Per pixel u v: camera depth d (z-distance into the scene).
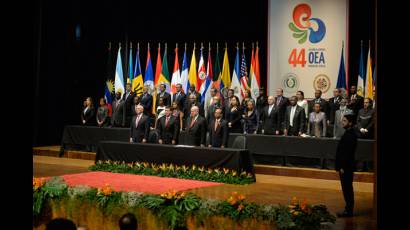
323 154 11.90
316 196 9.17
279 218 6.03
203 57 17.33
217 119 11.97
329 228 6.51
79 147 15.63
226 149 10.91
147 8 17.67
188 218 6.63
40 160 14.77
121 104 15.52
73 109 17.84
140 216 6.93
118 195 7.23
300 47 14.99
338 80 14.52
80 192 7.41
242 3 16.69
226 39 17.12
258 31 16.67
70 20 17.48
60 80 17.45
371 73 14.13
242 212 6.31
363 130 11.84
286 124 12.84
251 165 11.10
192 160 11.25
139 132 12.98
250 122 13.54
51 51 17.08
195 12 17.17
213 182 10.70
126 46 17.47
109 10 17.91
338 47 14.69
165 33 17.70
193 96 14.62
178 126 12.59
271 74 15.31
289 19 15.11
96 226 7.29
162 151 11.66
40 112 17.03
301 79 14.99
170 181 10.66
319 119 12.41
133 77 16.89
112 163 12.33
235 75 15.75
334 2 14.68
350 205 7.55
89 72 18.03
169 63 17.80
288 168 12.10
